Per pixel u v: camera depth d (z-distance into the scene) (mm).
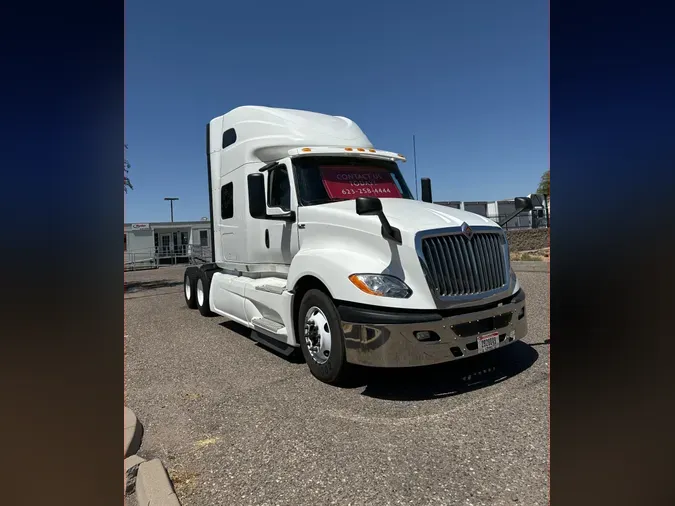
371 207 3768
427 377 4148
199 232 30359
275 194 5367
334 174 5148
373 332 3596
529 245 22375
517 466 2609
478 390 3764
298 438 3098
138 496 2576
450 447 2869
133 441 3051
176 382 4395
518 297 4164
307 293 4332
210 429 3318
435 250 3705
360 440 3025
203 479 2664
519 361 4406
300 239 4852
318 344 4234
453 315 3674
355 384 4078
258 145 5789
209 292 7949
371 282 3713
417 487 2471
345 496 2426
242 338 6258
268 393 3973
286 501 2410
